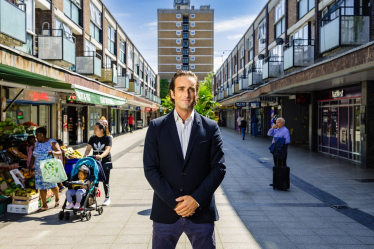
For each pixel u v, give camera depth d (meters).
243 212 5.33
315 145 14.65
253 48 26.91
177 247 3.90
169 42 79.31
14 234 4.34
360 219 4.94
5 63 5.04
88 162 5.19
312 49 14.46
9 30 8.00
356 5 10.81
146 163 2.10
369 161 10.11
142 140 21.64
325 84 11.14
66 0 16.03
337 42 10.50
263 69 19.31
